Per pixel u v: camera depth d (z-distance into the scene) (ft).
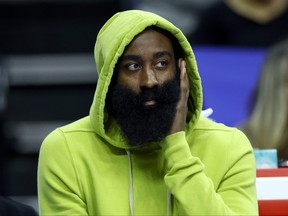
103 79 24.53
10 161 52.60
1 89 52.06
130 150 25.73
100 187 25.32
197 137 26.14
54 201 25.66
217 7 53.78
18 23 57.62
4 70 54.08
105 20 57.98
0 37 57.06
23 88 55.36
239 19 53.16
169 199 25.23
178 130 24.97
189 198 24.08
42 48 57.21
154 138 24.70
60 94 55.42
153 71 24.41
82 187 25.57
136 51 24.30
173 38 24.93
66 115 55.16
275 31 52.85
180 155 24.49
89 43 57.36
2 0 57.62
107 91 25.07
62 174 25.61
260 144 38.65
